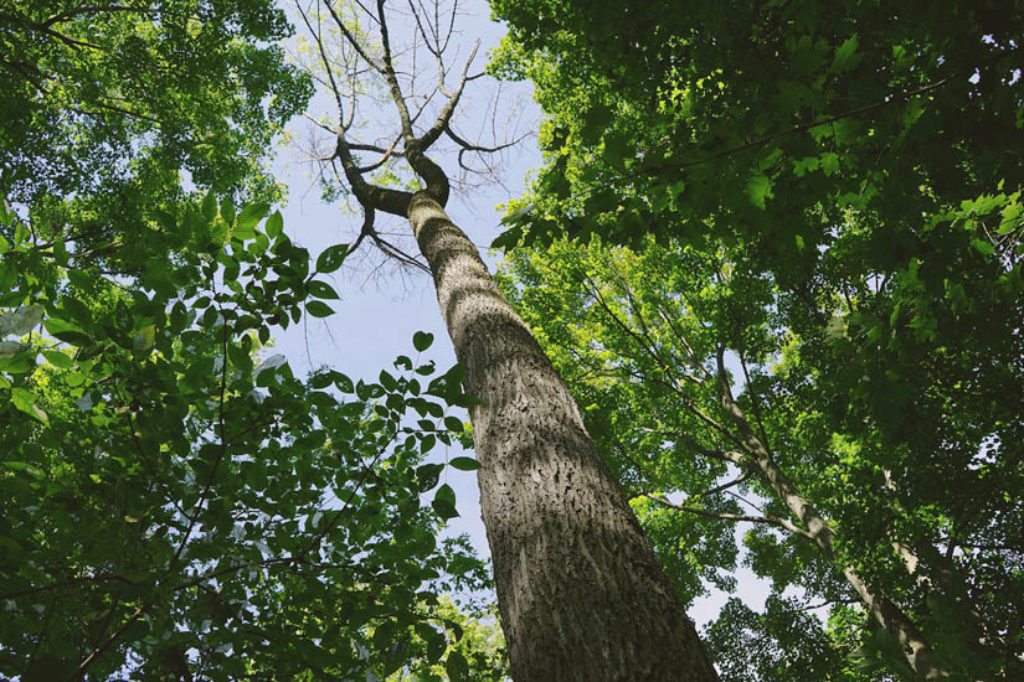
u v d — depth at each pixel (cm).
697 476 1241
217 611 242
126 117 1002
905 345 348
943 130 224
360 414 280
